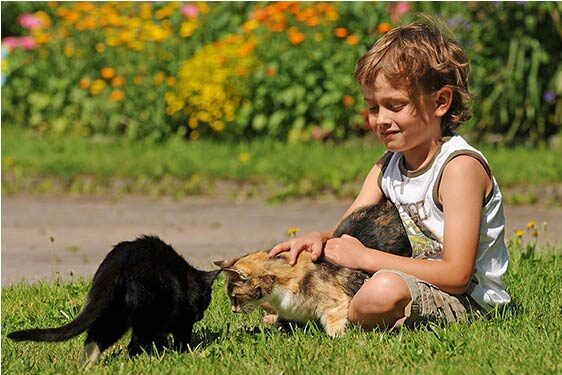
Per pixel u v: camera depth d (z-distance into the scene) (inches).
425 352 250.7
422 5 749.3
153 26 803.4
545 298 316.2
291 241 286.7
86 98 810.2
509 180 612.1
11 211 602.2
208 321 309.1
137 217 581.6
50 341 243.3
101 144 762.8
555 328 274.5
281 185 639.1
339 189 623.2
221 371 246.8
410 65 267.4
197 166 667.4
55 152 730.2
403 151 278.7
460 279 268.7
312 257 281.3
